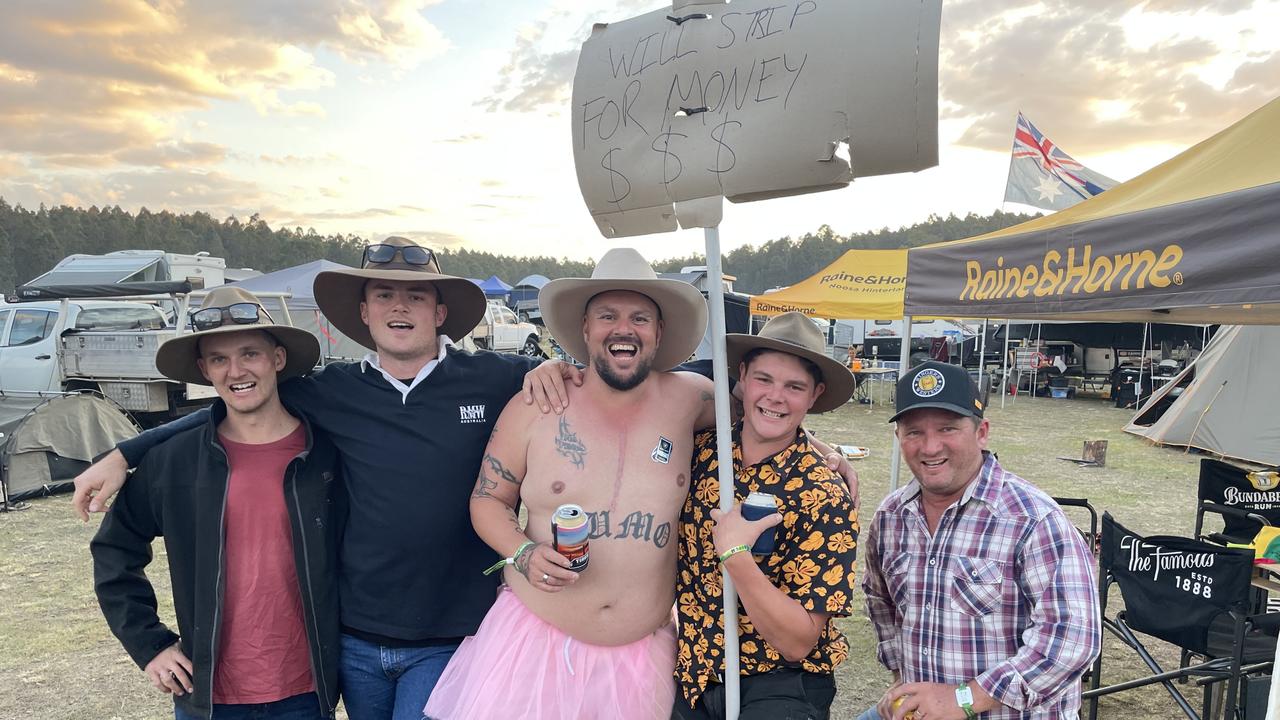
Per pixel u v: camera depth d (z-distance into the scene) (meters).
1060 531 1.92
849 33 1.62
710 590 2.06
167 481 2.13
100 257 15.53
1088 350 21.86
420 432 2.26
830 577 1.87
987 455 2.09
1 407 7.92
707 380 2.43
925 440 2.01
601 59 1.95
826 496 1.94
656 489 2.12
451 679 2.19
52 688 3.88
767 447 2.05
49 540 6.38
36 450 7.61
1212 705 3.65
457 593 2.30
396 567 2.22
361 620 2.25
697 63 1.80
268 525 2.15
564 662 2.06
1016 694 1.86
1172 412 8.41
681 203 1.84
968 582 1.99
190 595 2.14
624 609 2.08
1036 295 3.58
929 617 2.06
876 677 4.08
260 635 2.13
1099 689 3.36
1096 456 10.34
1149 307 2.84
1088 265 3.21
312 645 2.16
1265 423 7.55
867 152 1.62
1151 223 2.84
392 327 2.29
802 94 1.66
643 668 2.08
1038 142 10.80
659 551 2.11
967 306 4.19
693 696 2.05
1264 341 7.62
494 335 20.02
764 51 1.71
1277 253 2.34
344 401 2.30
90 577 5.50
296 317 13.65
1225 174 2.84
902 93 1.57
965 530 2.01
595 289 2.09
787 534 1.95
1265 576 3.51
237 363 2.09
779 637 1.82
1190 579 2.95
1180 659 4.21
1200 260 2.60
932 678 2.04
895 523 2.21
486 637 2.18
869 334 25.02
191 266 16.59
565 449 2.13
